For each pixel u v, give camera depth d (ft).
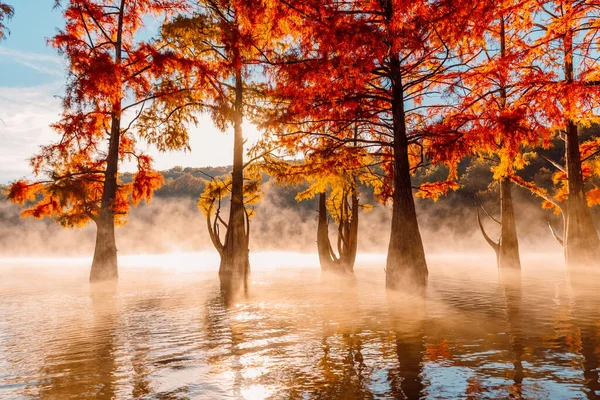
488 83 48.93
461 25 41.88
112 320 30.83
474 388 15.20
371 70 44.57
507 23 55.83
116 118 64.85
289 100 50.39
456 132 43.83
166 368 18.78
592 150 70.59
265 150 65.41
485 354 19.33
